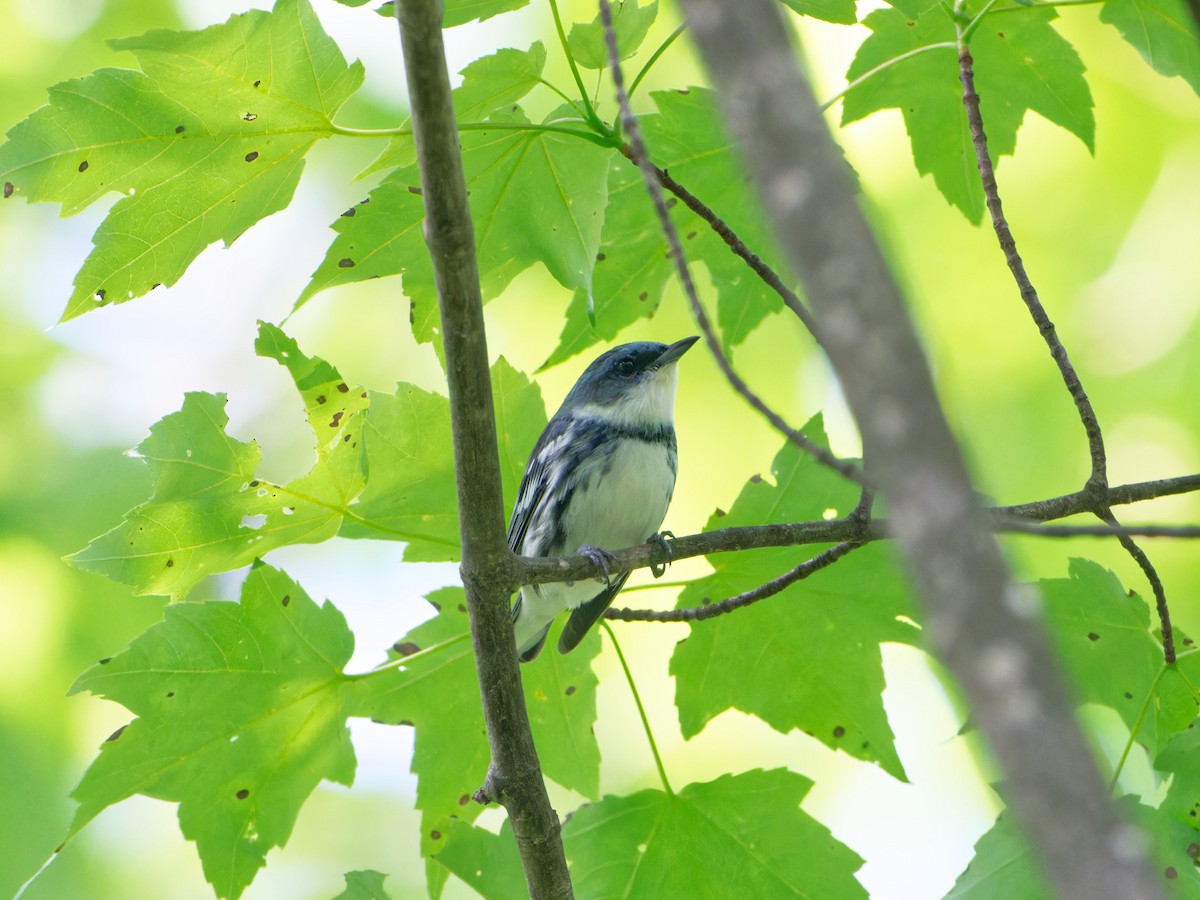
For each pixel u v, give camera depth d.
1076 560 8.45
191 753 8.37
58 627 15.81
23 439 16.62
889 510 2.02
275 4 7.28
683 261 4.92
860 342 2.03
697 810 8.63
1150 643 8.32
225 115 7.62
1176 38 9.41
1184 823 7.47
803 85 2.15
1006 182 16.42
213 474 8.18
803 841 8.50
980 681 1.92
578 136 7.64
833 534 8.29
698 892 8.45
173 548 8.30
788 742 16.27
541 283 17.22
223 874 8.50
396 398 8.68
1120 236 16.12
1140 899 1.80
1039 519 7.96
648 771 16.08
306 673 8.52
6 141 7.44
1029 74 9.52
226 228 8.14
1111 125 16.19
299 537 8.70
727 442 16.64
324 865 16.38
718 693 9.20
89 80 7.39
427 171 6.37
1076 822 1.85
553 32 16.33
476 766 8.98
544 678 9.41
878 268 2.06
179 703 8.30
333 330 17.84
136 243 7.97
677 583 9.05
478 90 7.58
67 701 15.57
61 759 15.40
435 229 6.52
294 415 18.16
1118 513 15.09
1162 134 16.05
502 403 9.51
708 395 16.80
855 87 9.41
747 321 10.00
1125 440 15.56
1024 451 15.55
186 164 7.77
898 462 2.00
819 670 9.05
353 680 8.62
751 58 2.17
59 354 17.17
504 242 8.35
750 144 2.16
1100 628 8.35
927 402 2.01
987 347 16.02
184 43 7.24
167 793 8.38
